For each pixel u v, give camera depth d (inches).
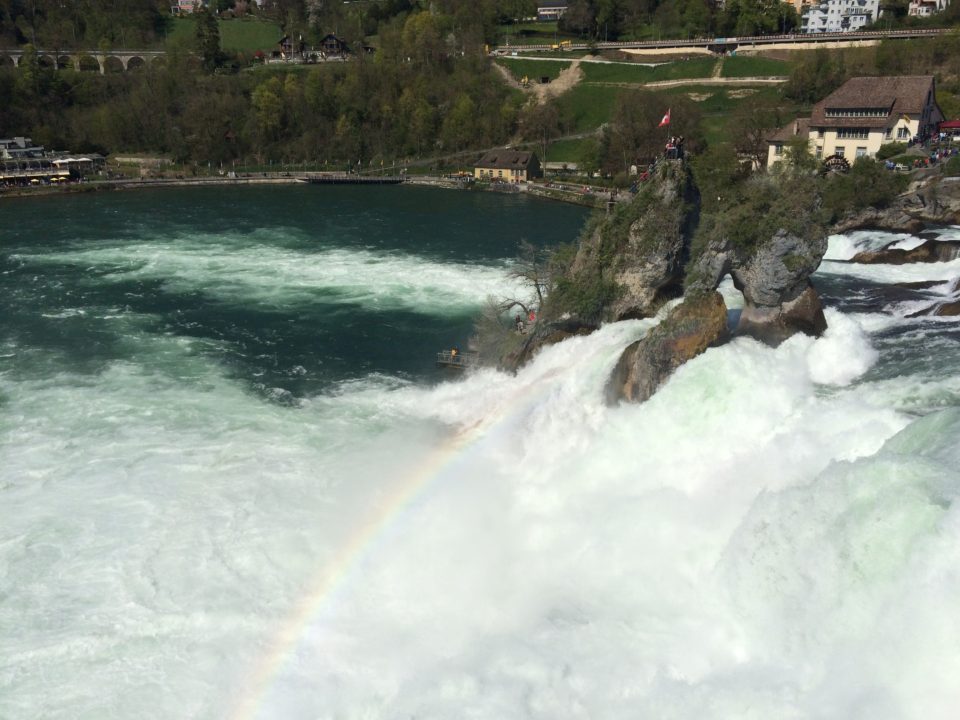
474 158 7628.0
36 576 1346.0
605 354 1824.6
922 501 975.0
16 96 7859.3
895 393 1459.2
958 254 2906.0
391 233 4473.4
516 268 3218.5
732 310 1991.9
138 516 1519.4
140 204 5713.6
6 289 3208.7
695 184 1962.4
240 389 2160.4
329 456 1772.9
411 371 2295.8
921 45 6579.7
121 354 2432.3
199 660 1175.0
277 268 3572.8
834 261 3063.5
